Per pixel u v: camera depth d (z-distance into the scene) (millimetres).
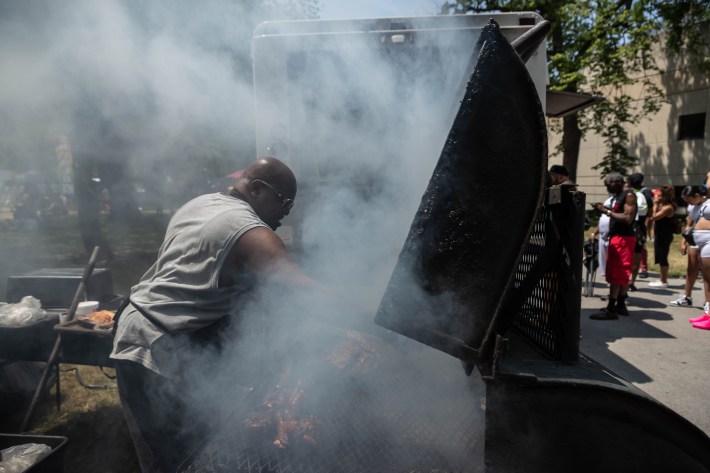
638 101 18703
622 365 4082
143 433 1679
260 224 1597
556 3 11391
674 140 17891
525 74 1095
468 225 1186
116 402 3180
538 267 1411
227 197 1765
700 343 4680
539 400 1233
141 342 1659
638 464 1253
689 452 1245
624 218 5309
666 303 6395
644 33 11727
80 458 2545
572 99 5762
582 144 20844
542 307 1556
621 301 5770
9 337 2754
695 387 3611
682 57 17219
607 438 1245
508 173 1142
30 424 2846
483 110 1138
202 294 1616
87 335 2596
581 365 1371
